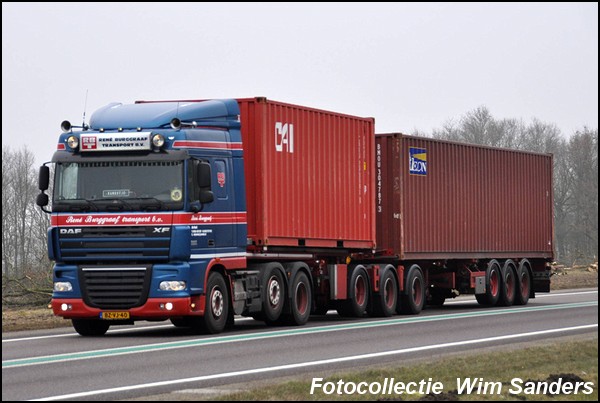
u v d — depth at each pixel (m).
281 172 54.25
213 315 48.38
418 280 66.38
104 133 47.25
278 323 54.53
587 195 174.25
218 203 48.91
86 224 46.97
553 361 36.28
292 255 55.06
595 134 176.88
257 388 29.33
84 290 47.00
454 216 71.81
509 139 183.38
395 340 44.50
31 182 112.12
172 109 48.69
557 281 110.25
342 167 60.25
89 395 28.84
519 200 80.25
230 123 50.66
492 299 74.50
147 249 46.47
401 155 66.06
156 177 46.81
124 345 42.66
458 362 35.22
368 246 62.72
